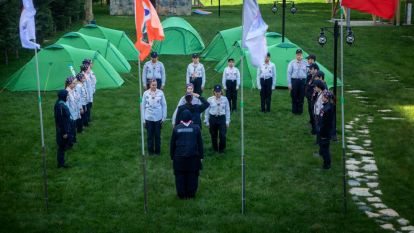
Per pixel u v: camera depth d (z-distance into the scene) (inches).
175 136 462.9
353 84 954.7
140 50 480.4
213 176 526.0
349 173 536.4
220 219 429.7
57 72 880.3
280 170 544.4
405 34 1469.0
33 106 780.0
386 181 515.8
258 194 482.0
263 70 754.8
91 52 917.2
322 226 415.2
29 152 589.6
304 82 748.0
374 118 741.9
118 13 1878.7
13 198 470.9
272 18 1790.1
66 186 498.0
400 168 550.6
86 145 616.4
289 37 1414.9
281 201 467.8
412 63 1138.0
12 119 714.2
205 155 586.2
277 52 934.4
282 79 917.8
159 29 487.5
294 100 757.3
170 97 838.5
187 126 464.1
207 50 1163.9
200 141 465.1
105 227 414.9
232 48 1031.0
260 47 469.1
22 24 458.6
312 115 655.1
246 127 693.9
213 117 584.7
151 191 488.7
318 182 513.3
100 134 657.6
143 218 431.5
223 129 586.6
